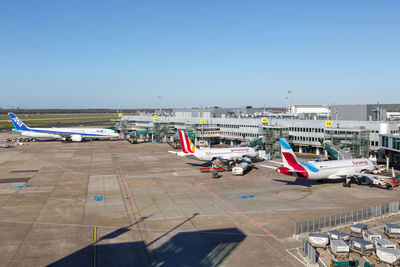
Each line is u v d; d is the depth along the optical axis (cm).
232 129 15138
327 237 3869
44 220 4903
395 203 5078
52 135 17912
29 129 17712
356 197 6225
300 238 4125
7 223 4753
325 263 3478
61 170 9300
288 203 5822
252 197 6256
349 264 3350
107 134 18350
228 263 3456
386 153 8888
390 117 12319
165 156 12206
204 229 4500
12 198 6203
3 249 3822
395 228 4069
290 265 3406
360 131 9400
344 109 12281
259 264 3431
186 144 9350
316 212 5266
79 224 4725
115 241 4078
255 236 4228
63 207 5609
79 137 17500
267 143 11856
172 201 6009
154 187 7175
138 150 14050
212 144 15950
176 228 4547
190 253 3719
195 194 6531
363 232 3984
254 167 9756
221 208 5525
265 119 13025
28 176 8406
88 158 11681
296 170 6712
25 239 4138
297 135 12506
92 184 7488
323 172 6981
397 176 7781
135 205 5744
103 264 3438
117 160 11219
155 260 3541
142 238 4178
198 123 15938
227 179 8019
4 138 19812
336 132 10044
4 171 9100
